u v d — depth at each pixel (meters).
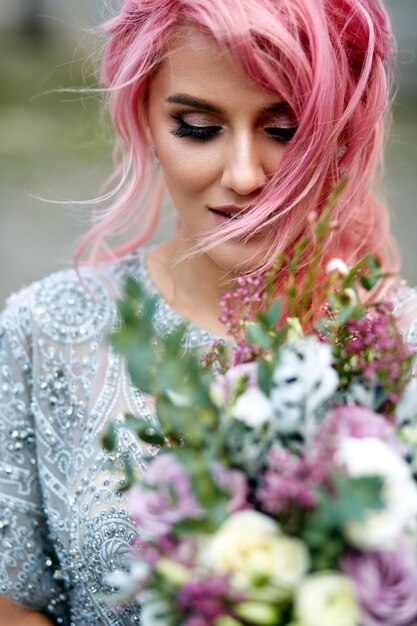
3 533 1.76
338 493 0.92
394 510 0.93
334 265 1.25
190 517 0.94
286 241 1.51
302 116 1.43
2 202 6.62
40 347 1.78
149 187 1.82
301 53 1.39
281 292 1.52
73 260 1.84
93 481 1.67
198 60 1.43
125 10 1.58
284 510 0.94
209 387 1.02
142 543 1.07
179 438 1.12
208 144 1.48
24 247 5.94
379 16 1.55
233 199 1.49
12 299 1.86
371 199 1.72
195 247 1.57
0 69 9.79
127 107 1.62
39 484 1.79
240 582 0.91
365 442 0.97
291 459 0.98
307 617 0.88
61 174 6.98
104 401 1.72
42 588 1.78
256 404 1.00
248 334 1.13
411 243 5.77
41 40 10.74
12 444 1.78
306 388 1.00
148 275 1.81
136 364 1.01
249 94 1.42
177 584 0.94
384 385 1.10
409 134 7.57
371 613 0.91
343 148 1.57
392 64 1.81
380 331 1.14
